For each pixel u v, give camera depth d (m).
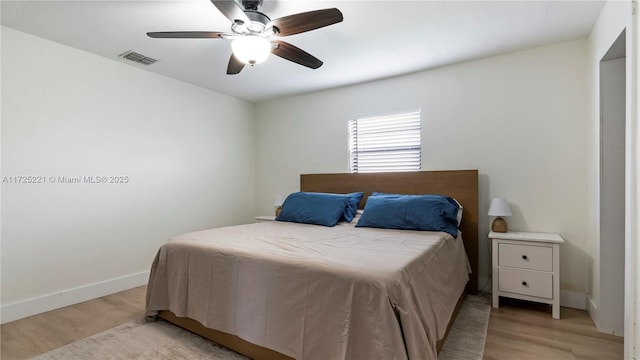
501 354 1.83
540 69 2.67
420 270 1.67
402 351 1.28
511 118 2.80
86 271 2.77
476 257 2.86
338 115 3.80
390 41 2.54
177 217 3.53
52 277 2.56
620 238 2.05
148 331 2.13
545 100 2.66
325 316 1.46
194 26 2.29
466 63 3.00
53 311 2.50
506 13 2.13
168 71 3.25
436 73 3.15
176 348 1.91
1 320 2.28
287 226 2.92
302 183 3.97
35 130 2.47
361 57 2.87
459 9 2.08
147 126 3.24
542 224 2.67
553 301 2.32
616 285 2.06
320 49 2.69
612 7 1.87
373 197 3.07
